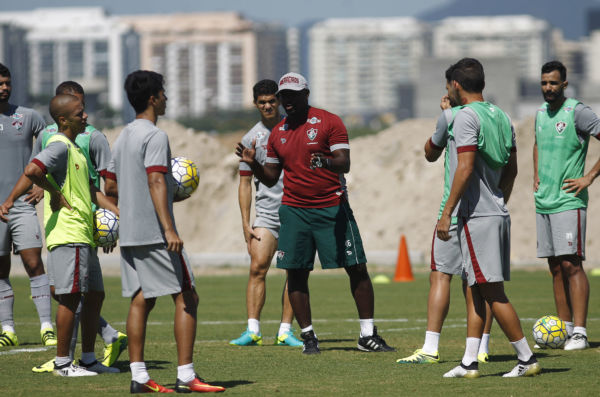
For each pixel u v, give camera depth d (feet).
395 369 78.02
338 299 161.07
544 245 95.86
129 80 66.28
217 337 107.65
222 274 230.48
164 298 165.68
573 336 92.22
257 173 87.51
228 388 67.92
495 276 70.49
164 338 105.81
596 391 64.95
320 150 87.20
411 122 326.85
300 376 74.23
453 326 114.93
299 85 86.12
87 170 76.07
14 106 99.45
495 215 71.05
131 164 65.21
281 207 89.61
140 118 66.49
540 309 136.56
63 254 74.23
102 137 84.53
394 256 252.62
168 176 65.57
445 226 70.69
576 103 93.86
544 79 93.97
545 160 95.09
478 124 70.44
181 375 66.03
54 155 73.36
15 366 81.51
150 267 65.21
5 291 100.12
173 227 64.49
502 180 74.43
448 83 79.51
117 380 73.10
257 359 85.66
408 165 302.45
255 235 99.55
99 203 78.43
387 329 113.80
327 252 88.33
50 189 73.77
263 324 124.36
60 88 85.56
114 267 250.98
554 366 78.43
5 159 97.81
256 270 99.30
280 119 100.78
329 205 88.17
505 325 71.72
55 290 74.69
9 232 99.30
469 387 67.41
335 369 78.33
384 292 171.63
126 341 80.64
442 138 76.23
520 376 72.54
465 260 71.67
